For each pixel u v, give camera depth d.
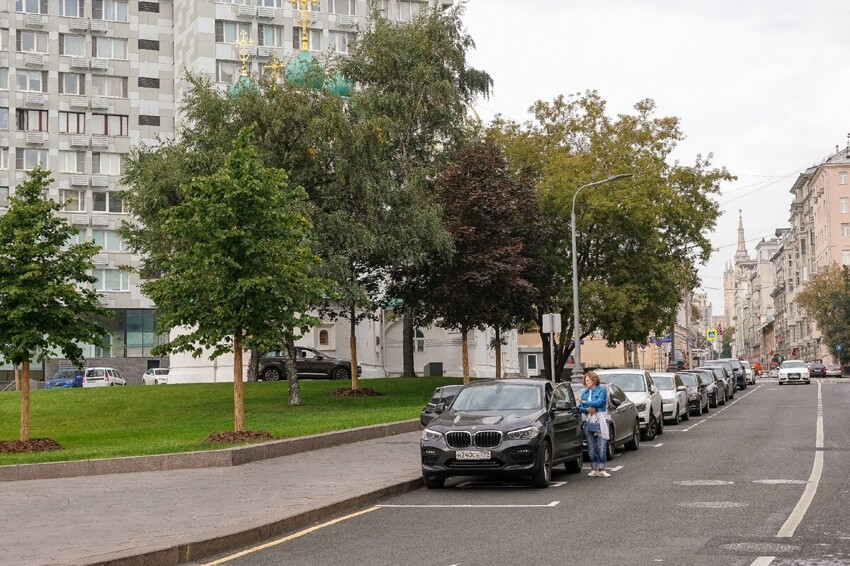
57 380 66.44
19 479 17.97
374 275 42.22
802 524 11.68
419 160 47.19
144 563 9.87
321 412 33.00
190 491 15.48
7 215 22.80
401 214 37.12
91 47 81.25
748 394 57.59
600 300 47.09
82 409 35.28
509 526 12.24
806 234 140.12
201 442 22.25
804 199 140.00
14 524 12.24
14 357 22.36
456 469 16.23
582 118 50.31
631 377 28.16
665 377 34.06
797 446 22.73
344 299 35.16
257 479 16.97
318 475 17.42
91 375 65.94
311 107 35.09
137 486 16.39
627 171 48.09
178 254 24.00
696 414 37.84
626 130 49.22
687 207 50.72
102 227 80.25
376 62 46.19
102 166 81.12
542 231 42.19
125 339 80.31
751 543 10.45
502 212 38.78
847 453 20.75
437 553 10.39
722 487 15.56
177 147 35.72
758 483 15.94
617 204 46.69
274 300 23.17
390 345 67.62
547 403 17.64
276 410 34.38
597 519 12.59
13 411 34.97
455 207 38.81
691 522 12.09
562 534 11.45
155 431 27.83
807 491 14.75
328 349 62.06
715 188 52.50
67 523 12.25
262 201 22.88
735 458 20.41
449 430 16.41
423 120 46.91
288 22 76.56
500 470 16.12
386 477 16.86
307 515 12.95
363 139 35.38
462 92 49.97
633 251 49.91
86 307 23.33
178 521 12.26
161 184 34.38
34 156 79.38
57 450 21.80
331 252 35.19
